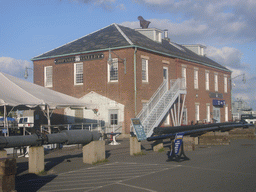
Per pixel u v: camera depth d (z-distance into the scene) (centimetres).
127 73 2670
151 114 2677
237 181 873
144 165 1200
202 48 4381
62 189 829
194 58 3722
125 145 2039
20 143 1002
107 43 2862
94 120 2819
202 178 920
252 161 1246
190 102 3559
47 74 3147
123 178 952
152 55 2919
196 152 1575
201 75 3853
